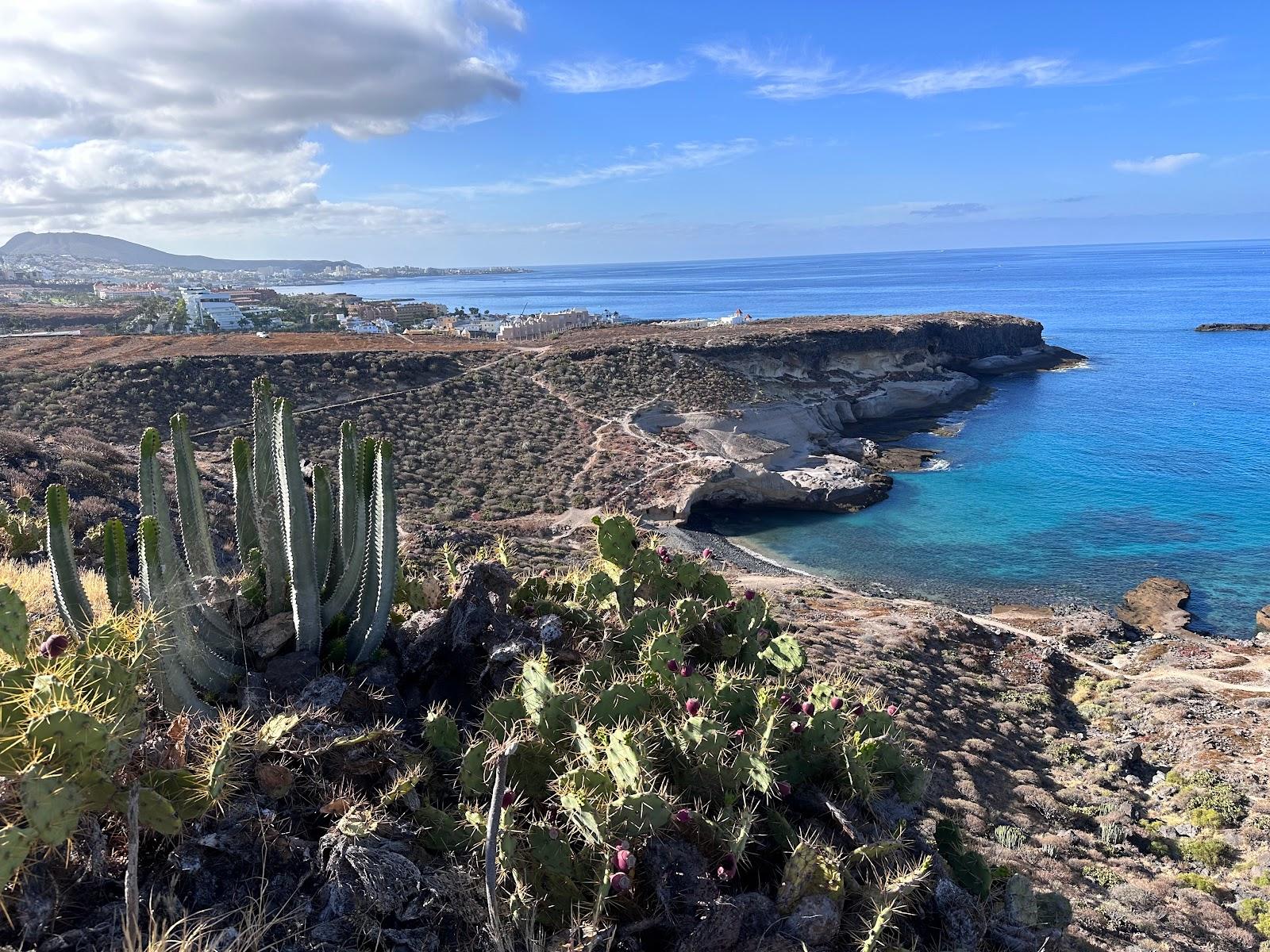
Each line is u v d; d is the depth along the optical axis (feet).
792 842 14.42
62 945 10.12
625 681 16.42
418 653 18.33
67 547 15.39
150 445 16.05
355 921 11.49
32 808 9.53
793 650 19.93
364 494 18.52
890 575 115.14
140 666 12.37
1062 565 115.44
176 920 10.80
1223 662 80.38
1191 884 39.37
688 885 12.78
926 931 15.15
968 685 68.95
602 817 12.58
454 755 15.49
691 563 22.35
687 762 14.75
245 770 12.96
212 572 18.03
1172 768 56.29
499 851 12.42
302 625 17.04
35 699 10.37
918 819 33.09
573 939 11.82
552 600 21.62
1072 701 71.31
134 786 10.62
